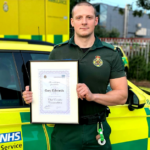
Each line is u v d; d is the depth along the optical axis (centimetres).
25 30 485
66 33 518
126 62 563
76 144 163
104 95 158
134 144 213
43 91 157
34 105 158
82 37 161
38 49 209
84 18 157
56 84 156
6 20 470
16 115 179
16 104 184
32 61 156
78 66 153
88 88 152
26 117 181
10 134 173
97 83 162
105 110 172
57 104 157
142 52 894
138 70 852
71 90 155
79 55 162
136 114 215
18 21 478
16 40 241
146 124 219
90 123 162
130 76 854
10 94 185
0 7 462
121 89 163
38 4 484
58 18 506
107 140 169
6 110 178
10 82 189
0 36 469
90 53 161
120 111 209
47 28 494
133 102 206
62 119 158
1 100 182
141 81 838
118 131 204
